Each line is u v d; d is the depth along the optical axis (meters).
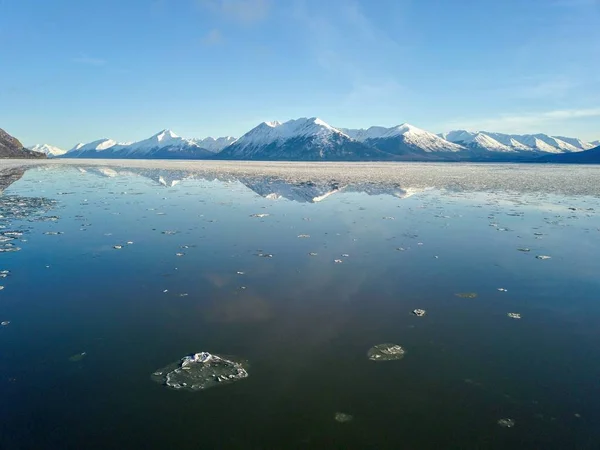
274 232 19.53
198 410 6.70
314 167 103.69
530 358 8.36
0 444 5.95
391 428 6.30
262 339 9.03
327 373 7.74
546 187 43.41
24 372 7.80
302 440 6.04
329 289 12.02
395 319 10.07
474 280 12.84
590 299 11.38
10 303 10.95
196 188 41.50
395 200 32.25
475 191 39.56
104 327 9.60
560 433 6.22
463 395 7.13
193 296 11.44
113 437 6.10
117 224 21.20
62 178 52.41
